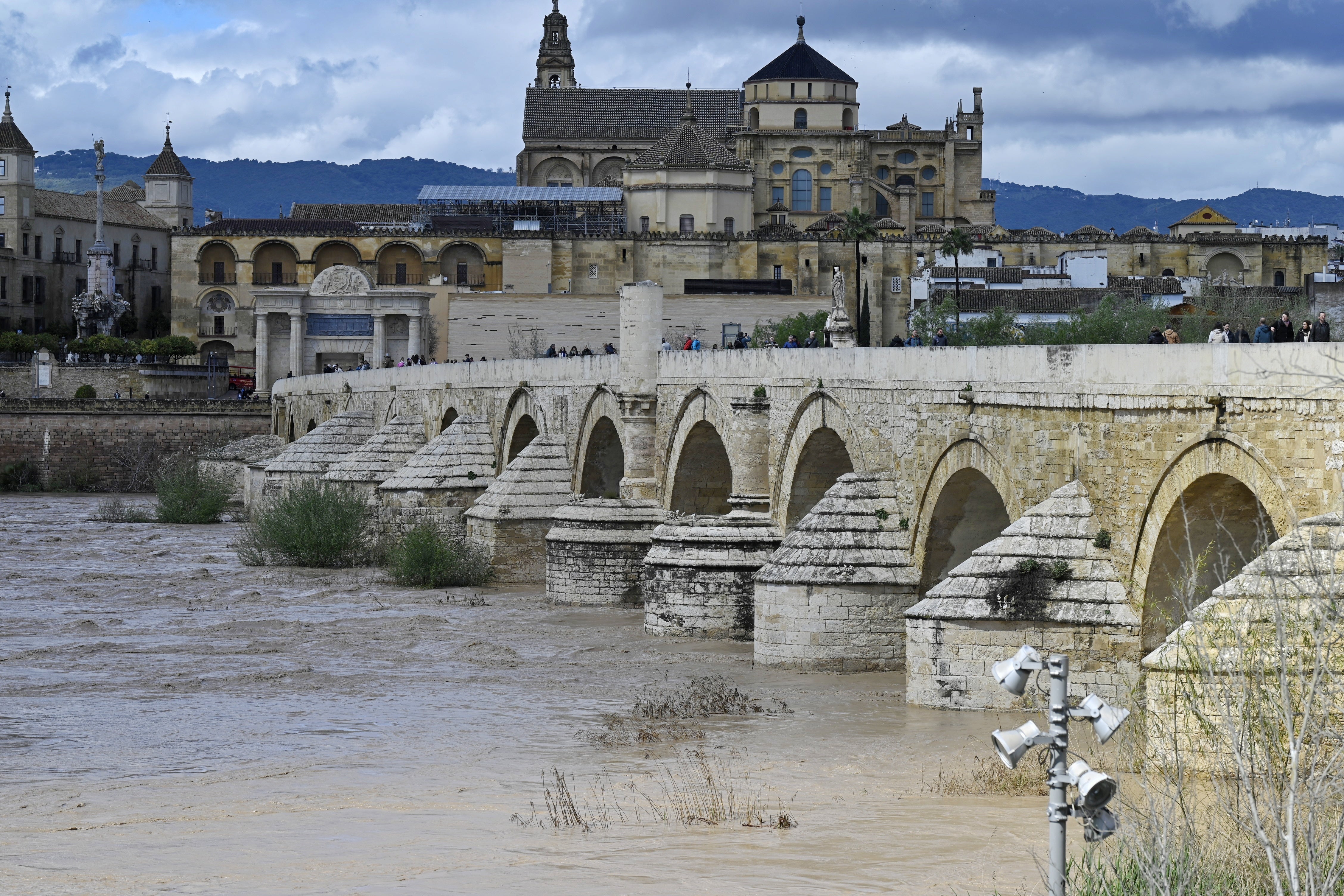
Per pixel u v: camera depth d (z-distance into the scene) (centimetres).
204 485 11688
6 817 3178
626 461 6888
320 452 11000
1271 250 19112
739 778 3350
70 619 6291
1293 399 3027
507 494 7600
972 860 2547
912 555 4647
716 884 2445
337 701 4503
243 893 2488
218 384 18225
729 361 6003
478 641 5525
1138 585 3559
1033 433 3906
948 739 3625
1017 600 3753
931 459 4453
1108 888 2153
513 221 19600
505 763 3638
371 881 2538
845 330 5875
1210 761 2661
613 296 14712
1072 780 1869
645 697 4450
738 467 5712
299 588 7300
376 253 19712
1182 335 10669
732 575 5481
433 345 16762
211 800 3319
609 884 2462
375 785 3434
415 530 7775
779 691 4416
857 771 3384
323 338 16500
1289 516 3022
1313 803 2027
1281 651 2197
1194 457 3322
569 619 6153
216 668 5091
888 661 4659
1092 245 19062
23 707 4444
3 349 19225
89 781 3547
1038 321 13038
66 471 15462
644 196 19562
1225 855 2172
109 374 17638
